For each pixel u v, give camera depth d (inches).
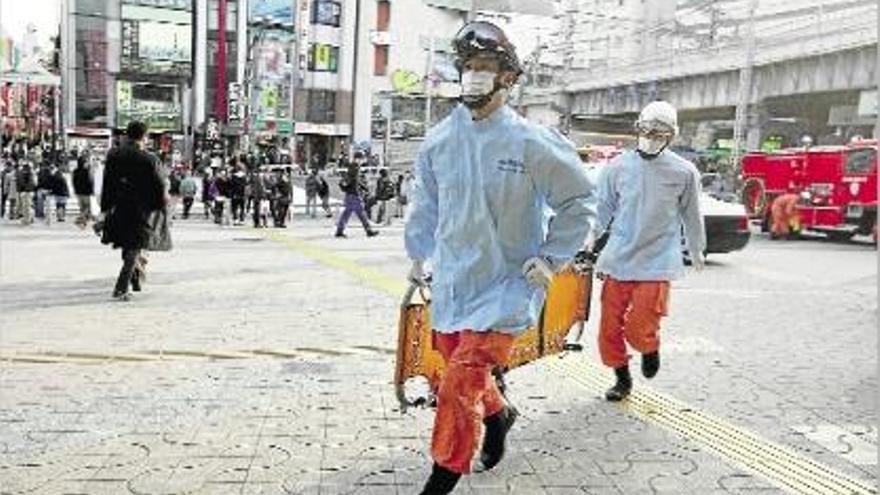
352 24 2431.1
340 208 998.4
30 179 728.3
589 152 679.7
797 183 836.6
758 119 1536.7
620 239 187.9
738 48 1433.3
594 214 129.8
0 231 645.3
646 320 188.4
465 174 128.0
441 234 132.2
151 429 167.0
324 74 2412.6
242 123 1878.7
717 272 480.1
